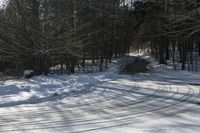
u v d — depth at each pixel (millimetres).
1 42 32719
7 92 20375
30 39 32844
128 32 56125
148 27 52594
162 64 52719
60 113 14312
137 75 35312
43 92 20641
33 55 34000
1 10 33344
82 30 38688
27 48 32531
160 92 20734
